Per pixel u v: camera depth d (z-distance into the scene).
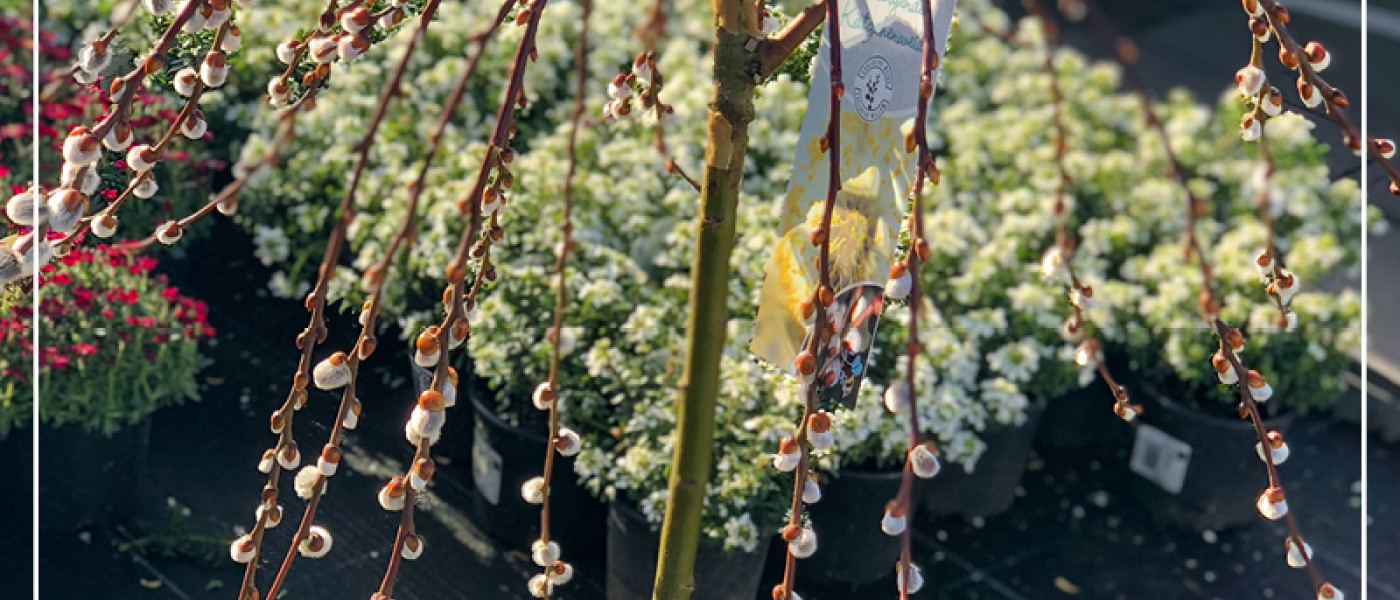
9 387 3.68
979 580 4.54
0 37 4.63
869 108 1.79
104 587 3.74
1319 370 4.67
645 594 3.80
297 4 4.59
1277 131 5.57
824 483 4.14
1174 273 4.79
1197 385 4.76
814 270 1.77
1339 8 9.80
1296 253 4.93
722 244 1.64
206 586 3.75
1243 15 9.52
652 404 3.72
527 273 3.96
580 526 4.09
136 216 4.07
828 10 1.52
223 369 4.07
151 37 2.20
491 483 4.03
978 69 6.63
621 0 5.82
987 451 4.70
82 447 3.81
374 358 3.99
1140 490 4.98
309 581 3.21
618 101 1.94
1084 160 5.50
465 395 4.27
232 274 4.45
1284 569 4.79
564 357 3.90
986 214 5.30
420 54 5.15
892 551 4.31
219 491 3.83
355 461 3.49
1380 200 6.24
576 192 4.45
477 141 4.99
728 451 3.58
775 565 4.31
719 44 1.59
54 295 3.64
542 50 5.18
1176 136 5.87
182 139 4.06
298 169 4.52
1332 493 5.26
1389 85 8.84
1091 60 8.77
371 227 4.43
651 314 3.86
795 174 1.76
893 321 4.02
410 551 1.60
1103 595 4.56
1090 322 4.62
